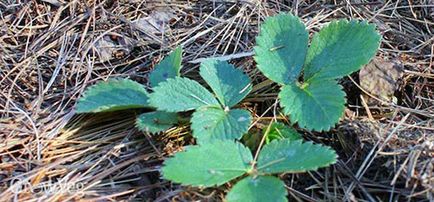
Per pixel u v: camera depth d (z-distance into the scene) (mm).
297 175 254
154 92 260
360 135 263
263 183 230
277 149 245
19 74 299
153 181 256
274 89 295
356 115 284
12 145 265
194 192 242
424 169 241
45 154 264
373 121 275
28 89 295
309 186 252
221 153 240
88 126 278
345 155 264
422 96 297
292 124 268
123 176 257
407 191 240
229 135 253
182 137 272
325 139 271
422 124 277
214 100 267
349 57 271
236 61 311
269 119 281
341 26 279
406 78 300
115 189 250
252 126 277
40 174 253
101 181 254
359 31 275
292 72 276
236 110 264
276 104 284
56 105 287
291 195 247
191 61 307
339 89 260
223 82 276
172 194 243
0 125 272
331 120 250
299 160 236
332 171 256
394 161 247
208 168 234
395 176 242
